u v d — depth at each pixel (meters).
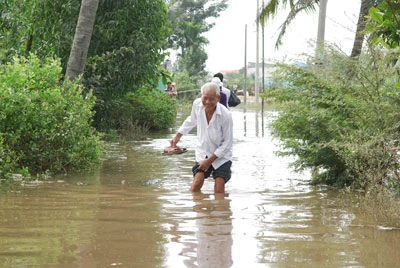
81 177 10.48
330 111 9.84
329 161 9.90
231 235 6.11
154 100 23.22
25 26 16.44
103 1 17.00
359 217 7.12
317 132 9.95
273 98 10.55
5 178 10.03
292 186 9.71
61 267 4.94
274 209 7.61
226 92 12.25
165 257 5.27
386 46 9.20
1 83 10.84
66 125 11.07
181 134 9.16
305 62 10.30
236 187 9.52
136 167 12.01
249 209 7.58
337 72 9.86
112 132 18.34
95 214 7.12
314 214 7.29
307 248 5.63
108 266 4.99
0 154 10.16
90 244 5.68
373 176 8.55
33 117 10.81
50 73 11.82
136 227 6.43
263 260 5.21
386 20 8.80
